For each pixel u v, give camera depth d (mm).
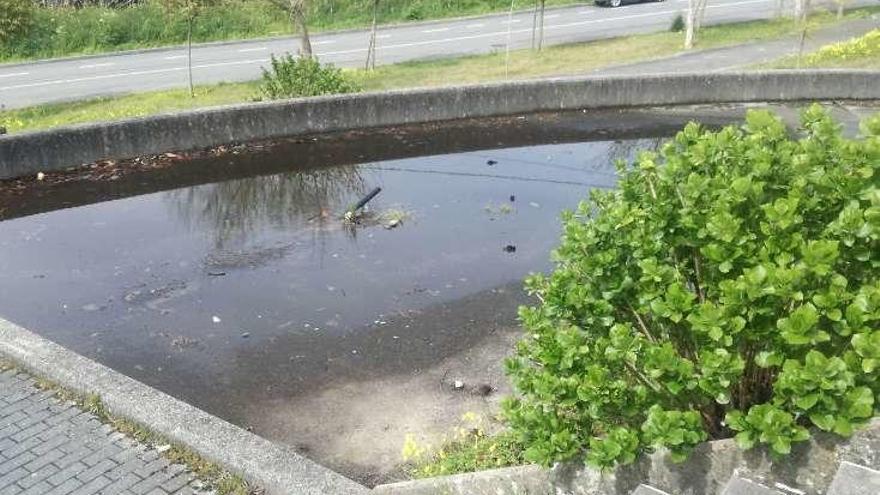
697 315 3744
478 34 29094
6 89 22312
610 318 4211
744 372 4016
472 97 16359
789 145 4641
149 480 4961
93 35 28609
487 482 4387
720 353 3553
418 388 6754
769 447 3586
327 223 10938
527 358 4566
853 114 16062
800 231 4055
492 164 13727
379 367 7129
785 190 4367
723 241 3957
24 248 10242
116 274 9359
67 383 5895
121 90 21672
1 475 5027
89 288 8992
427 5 33656
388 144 15039
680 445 3582
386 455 5859
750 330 3699
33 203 11961
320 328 7887
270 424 6340
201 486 4902
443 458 5516
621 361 3914
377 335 7703
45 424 5531
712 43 24078
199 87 21016
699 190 4230
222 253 9938
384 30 30797
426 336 7660
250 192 12477
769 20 28938
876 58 19641
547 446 3889
